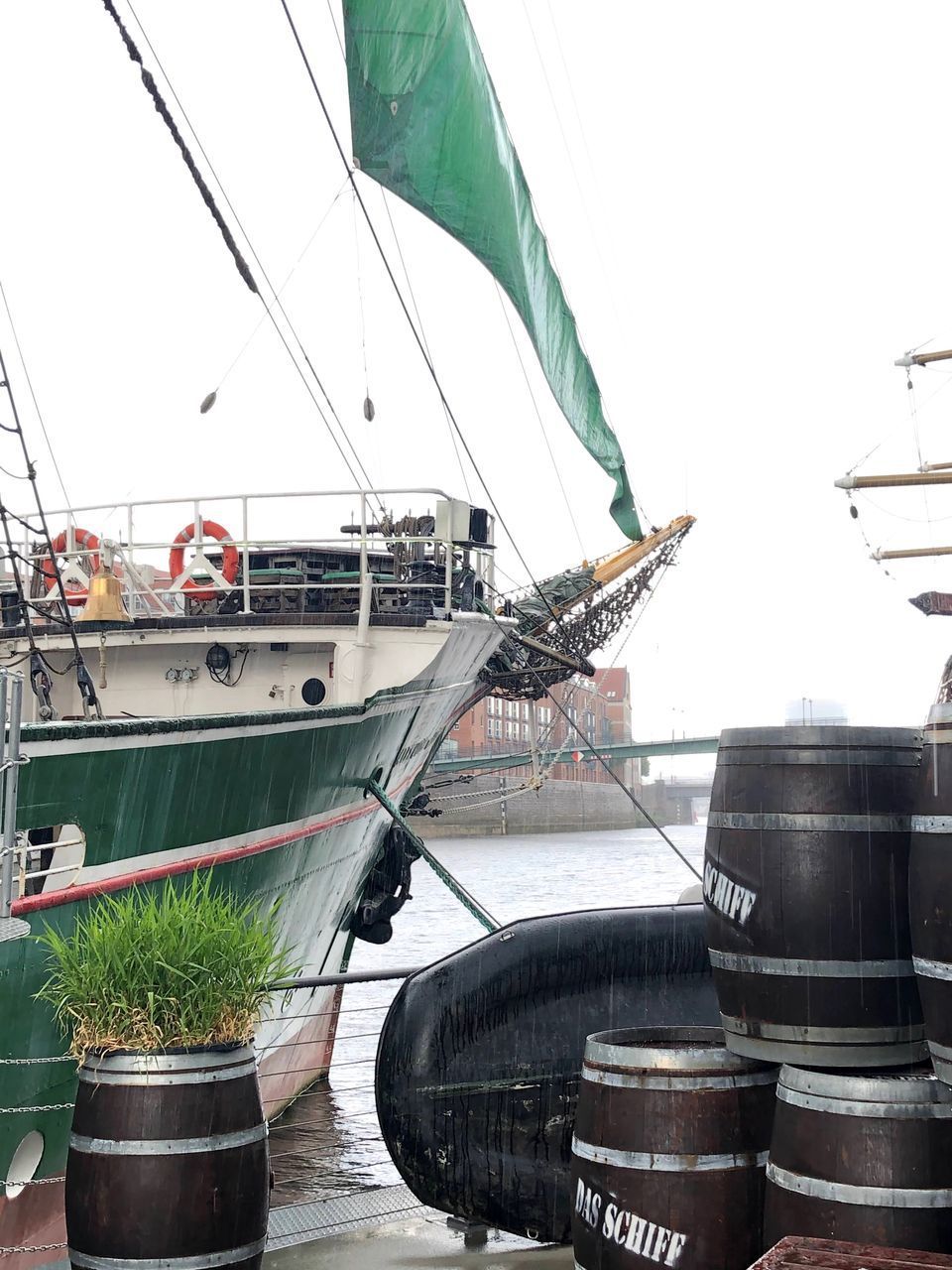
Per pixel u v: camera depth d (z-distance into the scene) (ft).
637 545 62.80
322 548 40.19
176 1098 15.62
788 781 15.75
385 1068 21.40
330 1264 19.98
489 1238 21.66
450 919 108.78
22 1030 21.15
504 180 46.34
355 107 40.14
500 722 274.36
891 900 15.53
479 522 41.29
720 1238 15.97
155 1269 15.51
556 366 58.34
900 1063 15.61
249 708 37.93
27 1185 22.12
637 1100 16.33
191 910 16.58
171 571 41.65
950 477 88.53
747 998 15.97
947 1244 14.05
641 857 237.86
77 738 21.66
